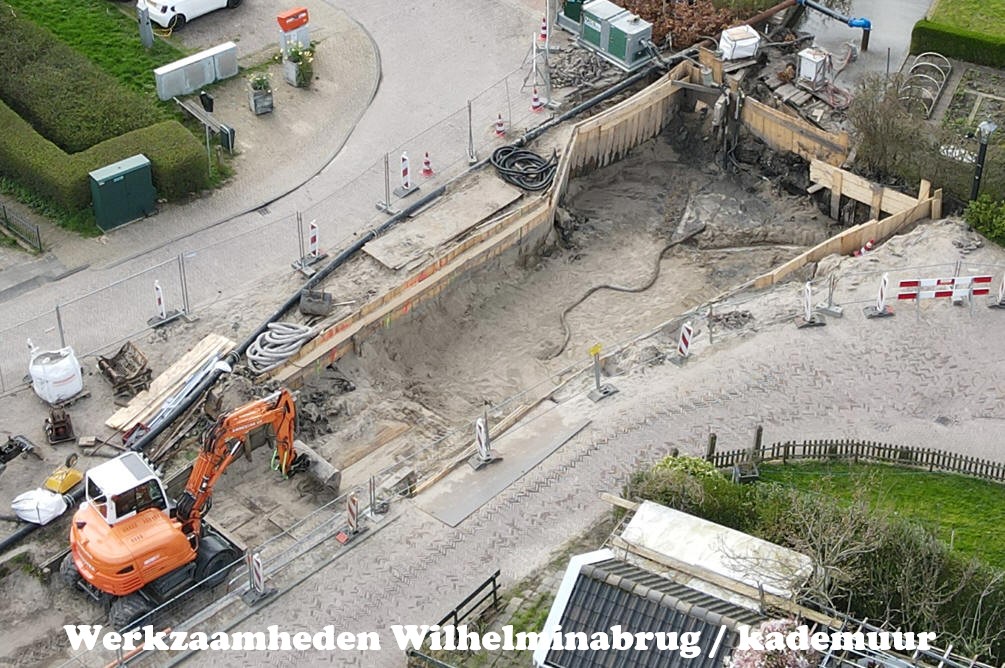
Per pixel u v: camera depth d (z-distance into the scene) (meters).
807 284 55.06
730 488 44.56
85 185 59.78
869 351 54.38
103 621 44.72
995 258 58.75
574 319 60.16
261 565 44.50
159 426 50.19
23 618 44.75
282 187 62.75
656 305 60.97
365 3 74.94
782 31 72.94
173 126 62.81
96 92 65.25
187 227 60.28
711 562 40.44
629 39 68.62
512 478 49.31
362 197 62.19
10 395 51.56
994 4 75.69
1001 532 46.50
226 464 45.78
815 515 42.31
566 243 64.31
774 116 67.06
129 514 43.81
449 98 68.25
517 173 63.16
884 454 49.19
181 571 44.72
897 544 41.72
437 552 46.47
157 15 70.75
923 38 70.75
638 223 65.88
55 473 47.75
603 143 67.25
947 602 40.91
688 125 70.00
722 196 67.44
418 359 57.72
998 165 61.56
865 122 63.16
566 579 39.12
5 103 64.94
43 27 70.00
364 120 66.88
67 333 54.41
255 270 58.12
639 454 50.12
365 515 48.00
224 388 51.88
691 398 52.56
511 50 71.56
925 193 61.78
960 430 50.75
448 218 60.72
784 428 51.03
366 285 57.25
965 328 55.28
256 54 70.75
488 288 60.88
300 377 53.66
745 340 55.34
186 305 55.62
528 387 56.44
